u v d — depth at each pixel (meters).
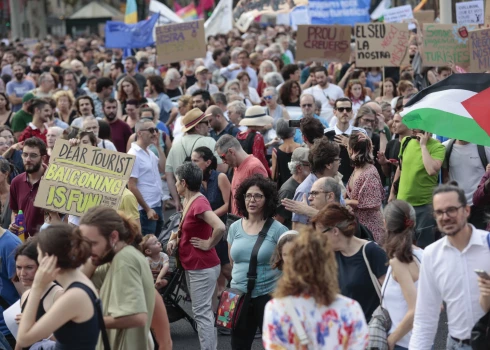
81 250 7.47
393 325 8.49
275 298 6.66
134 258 8.19
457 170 13.91
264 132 17.94
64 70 29.77
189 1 77.00
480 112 11.61
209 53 35.97
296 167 12.95
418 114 11.88
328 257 6.61
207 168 14.18
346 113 15.97
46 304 8.23
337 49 25.38
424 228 13.79
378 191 12.58
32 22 91.12
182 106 19.98
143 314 8.08
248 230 10.96
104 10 77.62
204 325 11.77
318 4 30.45
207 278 11.81
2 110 21.53
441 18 23.28
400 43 23.50
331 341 6.54
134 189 15.32
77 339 7.34
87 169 10.99
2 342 9.66
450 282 7.93
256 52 31.56
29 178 13.16
